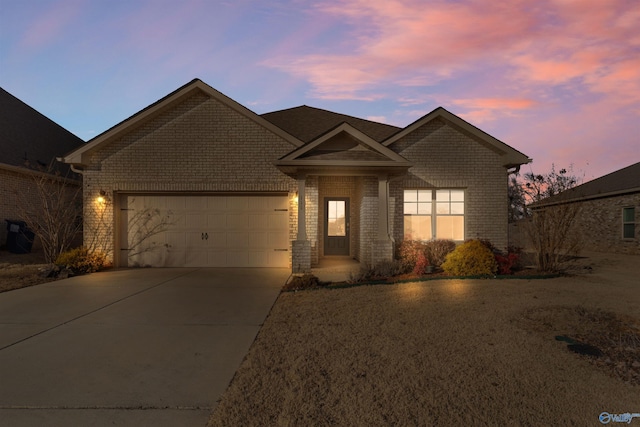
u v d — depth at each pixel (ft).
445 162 39.99
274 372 12.81
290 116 50.83
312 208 38.19
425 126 40.24
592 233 59.98
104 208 38.83
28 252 47.01
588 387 11.53
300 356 14.17
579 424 9.62
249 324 18.61
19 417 10.17
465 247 31.65
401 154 39.83
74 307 22.20
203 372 13.01
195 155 38.91
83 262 35.27
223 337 16.66
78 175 58.75
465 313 19.56
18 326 18.44
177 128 38.99
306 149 33.35
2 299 24.35
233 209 39.70
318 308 21.30
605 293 24.04
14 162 47.91
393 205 39.81
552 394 11.12
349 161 32.53
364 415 10.02
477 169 40.06
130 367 13.47
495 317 18.75
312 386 11.70
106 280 31.50
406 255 35.09
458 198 40.57
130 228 39.83
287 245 39.34
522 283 27.73
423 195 40.50
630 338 15.46
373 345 15.20
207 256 39.65
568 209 33.14
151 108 37.91
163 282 30.48
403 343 15.37
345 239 44.09
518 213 114.73
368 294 24.53
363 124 48.44
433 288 25.99
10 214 47.50
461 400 10.78
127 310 21.48
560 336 15.85
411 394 11.13
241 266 39.52
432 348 14.76
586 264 39.73
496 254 36.01
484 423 9.64
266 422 9.76
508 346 14.88
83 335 17.02
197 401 11.01
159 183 38.78
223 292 26.37
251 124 38.93
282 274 34.50
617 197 54.80
